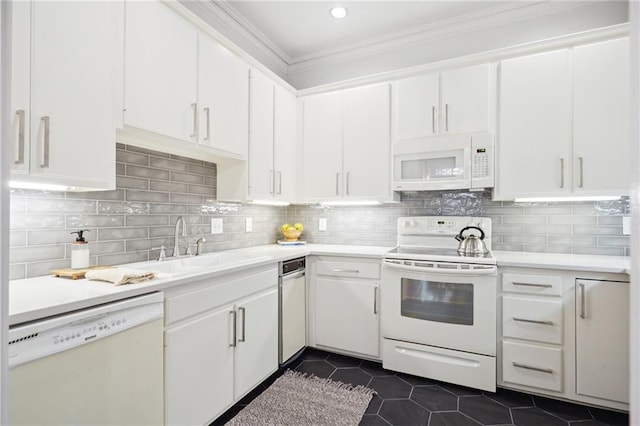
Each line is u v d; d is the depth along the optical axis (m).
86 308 1.13
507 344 1.98
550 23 2.40
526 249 2.40
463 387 2.06
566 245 2.30
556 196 2.07
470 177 2.27
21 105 1.15
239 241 2.68
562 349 1.86
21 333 0.96
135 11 1.56
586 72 2.01
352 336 2.42
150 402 1.32
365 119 2.62
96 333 1.13
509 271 1.99
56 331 1.03
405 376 2.20
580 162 2.00
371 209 2.94
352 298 2.42
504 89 2.20
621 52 1.94
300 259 2.47
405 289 2.23
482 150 2.24
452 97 2.35
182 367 1.47
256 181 2.40
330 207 3.11
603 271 1.77
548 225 2.35
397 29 2.74
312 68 3.22
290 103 2.82
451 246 2.51
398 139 2.51
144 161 1.92
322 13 2.53
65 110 1.28
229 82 2.14
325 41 2.93
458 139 2.30
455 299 2.09
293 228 3.02
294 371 2.26
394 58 2.90
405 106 2.49
